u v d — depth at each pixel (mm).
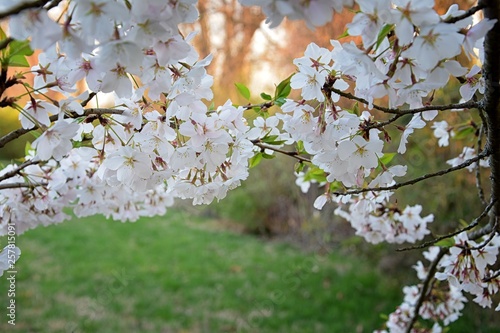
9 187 472
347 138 379
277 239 2564
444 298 695
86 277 1840
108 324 1466
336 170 390
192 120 383
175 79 359
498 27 284
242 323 1525
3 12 234
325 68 371
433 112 386
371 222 673
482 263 432
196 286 1821
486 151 365
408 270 1765
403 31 266
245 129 413
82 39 266
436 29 263
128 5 270
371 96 319
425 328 725
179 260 2109
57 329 1400
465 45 281
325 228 2213
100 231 2463
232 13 3137
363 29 278
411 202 1504
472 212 1408
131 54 275
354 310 1637
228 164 434
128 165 386
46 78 339
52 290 1682
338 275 1937
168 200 645
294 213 2514
